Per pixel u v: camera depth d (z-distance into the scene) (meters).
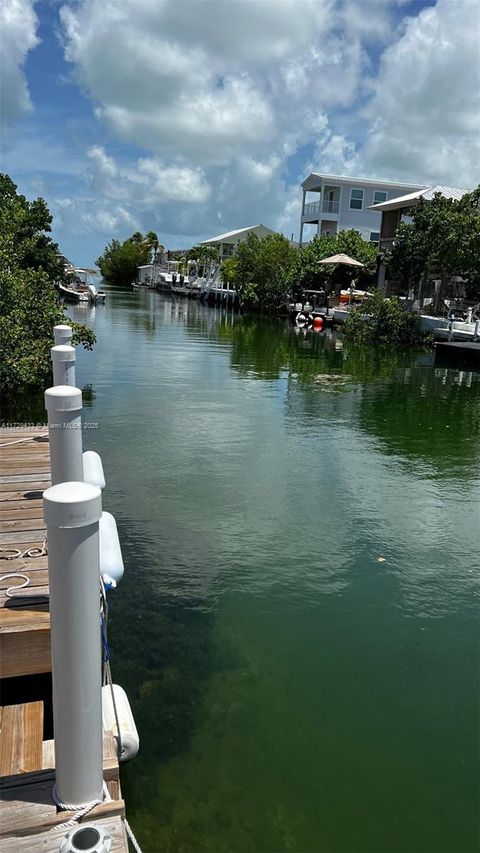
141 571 5.79
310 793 3.47
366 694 4.32
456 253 24.17
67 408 3.58
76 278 53.22
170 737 3.79
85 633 2.08
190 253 78.00
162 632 4.87
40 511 5.13
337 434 11.04
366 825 3.29
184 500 7.52
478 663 4.73
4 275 11.42
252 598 5.44
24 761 2.84
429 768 3.71
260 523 6.95
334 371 18.66
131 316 37.75
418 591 5.69
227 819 3.27
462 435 11.30
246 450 9.77
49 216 24.14
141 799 3.35
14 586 3.92
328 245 37.84
